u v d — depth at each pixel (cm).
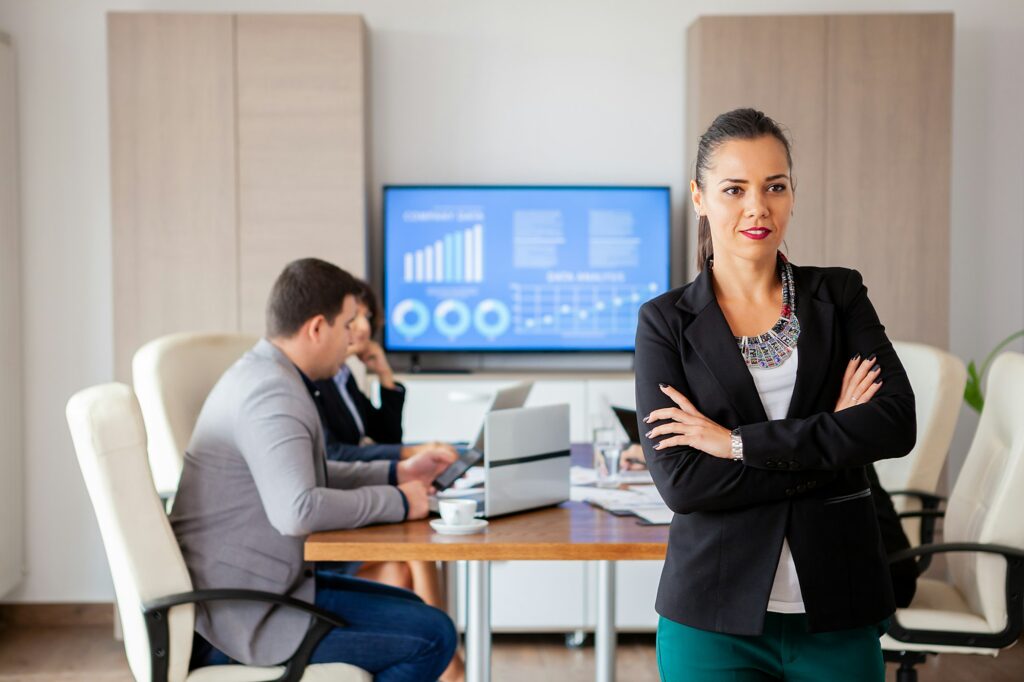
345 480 279
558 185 476
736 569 168
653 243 472
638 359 183
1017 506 257
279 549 242
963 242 487
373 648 241
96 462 220
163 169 444
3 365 450
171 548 226
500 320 473
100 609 478
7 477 455
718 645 169
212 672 233
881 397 173
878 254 451
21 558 471
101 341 474
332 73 445
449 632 252
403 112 481
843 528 169
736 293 178
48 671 415
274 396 242
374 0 477
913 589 274
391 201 468
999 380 284
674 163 484
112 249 445
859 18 447
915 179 450
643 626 436
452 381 448
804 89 448
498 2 480
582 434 451
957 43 482
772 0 479
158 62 442
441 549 222
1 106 447
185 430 311
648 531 234
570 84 482
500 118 482
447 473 272
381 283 480
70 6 468
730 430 172
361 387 414
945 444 319
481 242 470
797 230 451
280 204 446
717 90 449
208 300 446
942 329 452
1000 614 262
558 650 440
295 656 236
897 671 285
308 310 261
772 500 168
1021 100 483
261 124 445
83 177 471
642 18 481
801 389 172
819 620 165
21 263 471
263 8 477
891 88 448
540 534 231
